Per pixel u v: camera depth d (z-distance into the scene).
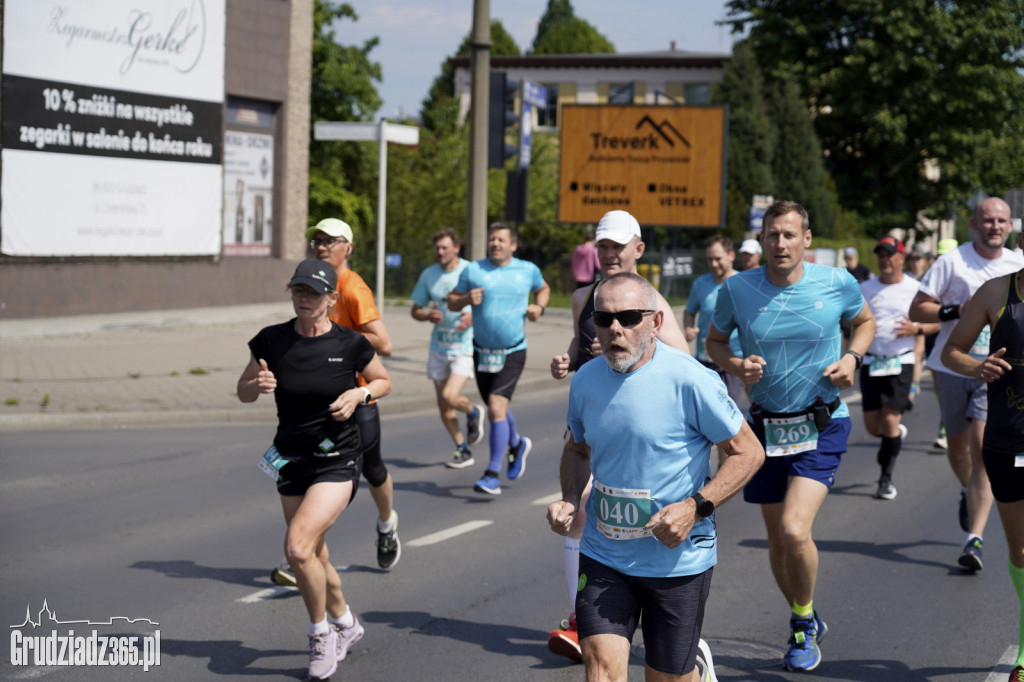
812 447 5.78
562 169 30.73
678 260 32.72
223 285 25.11
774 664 5.96
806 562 5.72
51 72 21.02
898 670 5.91
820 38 50.03
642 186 30.23
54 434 12.48
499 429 10.05
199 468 10.94
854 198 51.03
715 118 29.56
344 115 39.94
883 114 47.28
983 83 47.62
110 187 22.30
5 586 7.11
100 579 7.31
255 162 26.11
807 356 5.76
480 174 16.47
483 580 7.48
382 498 7.46
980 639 6.41
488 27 16.34
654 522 4.09
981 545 7.80
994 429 5.61
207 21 24.14
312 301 5.58
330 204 38.78
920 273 18.38
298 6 26.73
